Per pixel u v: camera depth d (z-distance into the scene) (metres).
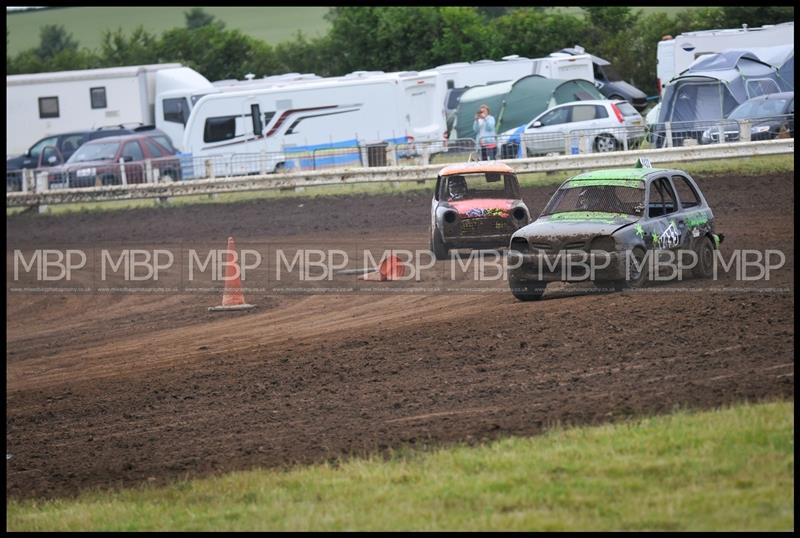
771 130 97.12
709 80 104.88
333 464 29.39
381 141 121.69
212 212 105.88
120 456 33.97
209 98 122.56
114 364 49.72
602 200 50.78
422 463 27.95
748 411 28.67
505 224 67.38
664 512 22.38
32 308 69.19
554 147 106.06
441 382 38.12
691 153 95.06
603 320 44.03
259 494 27.08
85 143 124.38
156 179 116.81
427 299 57.19
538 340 42.31
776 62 112.56
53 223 109.81
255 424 35.75
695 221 52.22
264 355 46.94
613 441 27.52
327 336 49.62
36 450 36.12
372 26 181.25
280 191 112.50
